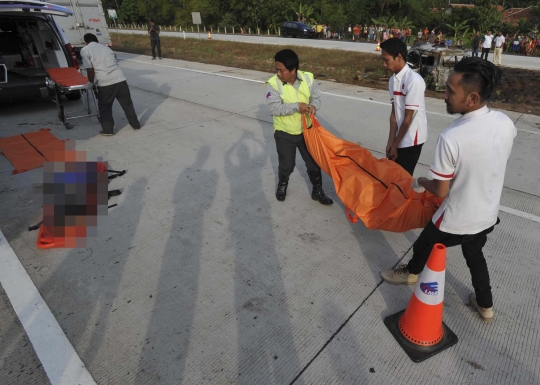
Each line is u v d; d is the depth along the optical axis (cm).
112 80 529
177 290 257
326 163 323
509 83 1050
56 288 259
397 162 328
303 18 3669
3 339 220
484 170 180
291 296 252
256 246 305
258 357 209
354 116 675
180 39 2306
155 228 329
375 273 275
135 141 541
